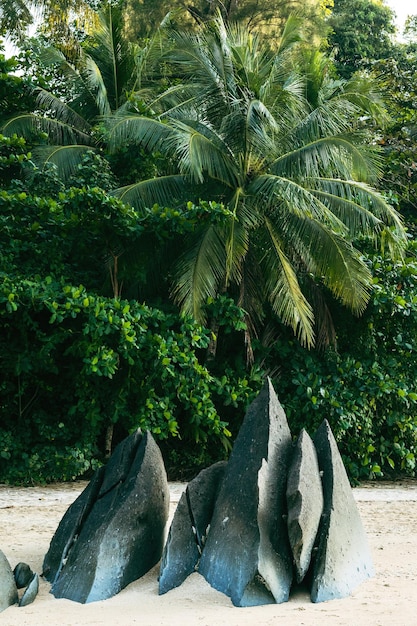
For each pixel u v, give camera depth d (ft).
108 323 47.03
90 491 24.07
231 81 54.44
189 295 50.39
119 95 70.59
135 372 50.06
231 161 53.93
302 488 21.67
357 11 117.29
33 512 37.35
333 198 53.72
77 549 22.24
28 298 47.29
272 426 23.21
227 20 97.14
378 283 55.62
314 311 55.77
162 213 49.67
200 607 20.17
